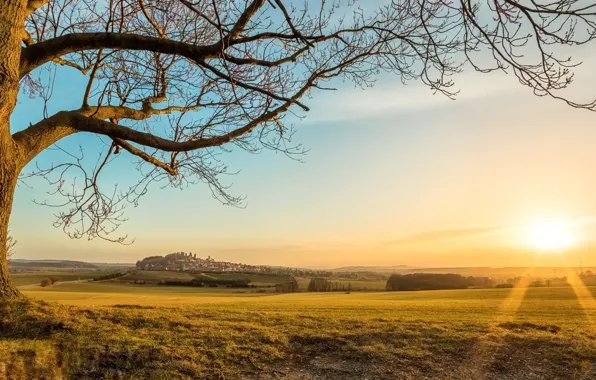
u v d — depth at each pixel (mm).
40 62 7668
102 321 7766
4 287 8039
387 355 6863
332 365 6504
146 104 10266
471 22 5133
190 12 8461
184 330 7676
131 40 7219
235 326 8195
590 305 28625
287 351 7023
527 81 5207
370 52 8148
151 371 5812
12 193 8078
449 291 58375
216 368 6102
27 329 7004
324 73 8758
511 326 9500
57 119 8477
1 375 5055
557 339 7777
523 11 4773
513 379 6094
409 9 6000
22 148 8078
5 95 6309
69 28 9508
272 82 8562
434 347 7309
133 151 9766
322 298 48156
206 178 9828
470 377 6152
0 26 6164
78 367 5715
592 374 6211
